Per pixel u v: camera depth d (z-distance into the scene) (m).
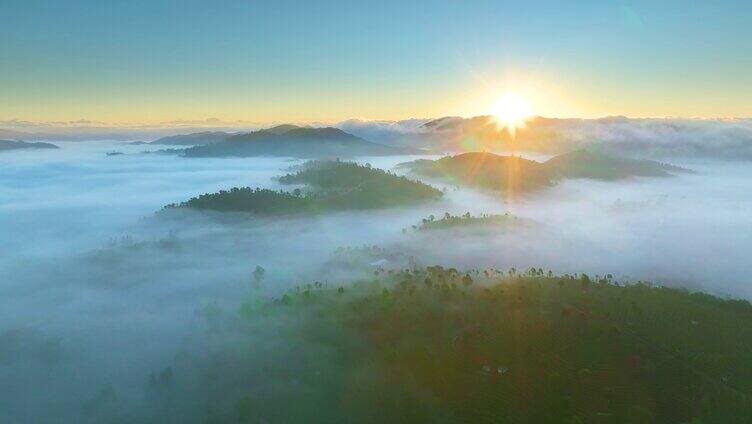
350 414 119.50
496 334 139.88
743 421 103.88
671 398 113.00
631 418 108.69
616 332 135.25
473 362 130.62
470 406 117.19
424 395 122.00
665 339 132.75
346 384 129.62
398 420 115.88
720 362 123.00
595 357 127.31
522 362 128.62
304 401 125.62
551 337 136.25
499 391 120.38
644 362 124.00
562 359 127.94
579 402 114.56
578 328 138.75
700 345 130.38
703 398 110.88
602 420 109.12
